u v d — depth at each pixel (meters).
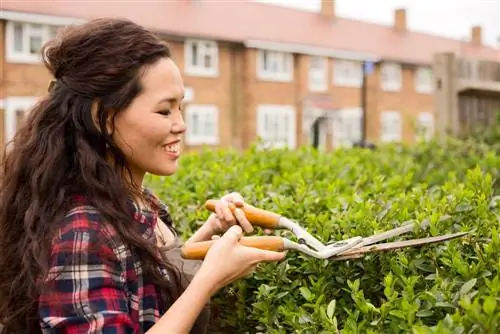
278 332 1.79
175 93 1.73
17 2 20.02
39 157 1.71
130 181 1.80
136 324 1.66
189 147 24.22
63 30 1.80
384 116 31.64
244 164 3.98
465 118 6.69
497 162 4.14
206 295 1.63
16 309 1.71
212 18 25.53
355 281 1.70
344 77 29.84
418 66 33.22
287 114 27.28
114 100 1.68
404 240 1.92
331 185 2.86
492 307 1.32
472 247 1.84
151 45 1.72
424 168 4.50
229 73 25.48
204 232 2.11
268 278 2.00
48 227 1.62
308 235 1.90
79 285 1.56
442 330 1.33
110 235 1.63
